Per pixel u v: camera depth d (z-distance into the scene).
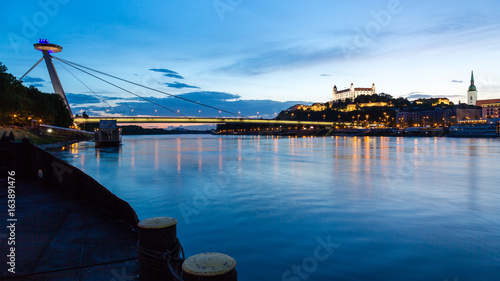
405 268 8.12
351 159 45.91
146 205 16.02
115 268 4.60
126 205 6.48
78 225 6.29
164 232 4.48
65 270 4.42
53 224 6.30
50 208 7.39
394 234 10.94
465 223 12.33
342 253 9.15
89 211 7.22
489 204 15.84
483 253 9.06
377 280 7.46
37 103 91.44
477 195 18.36
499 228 11.63
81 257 4.85
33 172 10.69
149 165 37.88
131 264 4.77
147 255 4.34
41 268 4.43
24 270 4.34
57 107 116.50
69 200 8.14
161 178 26.47
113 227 6.26
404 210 14.60
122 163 40.41
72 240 5.50
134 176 27.80
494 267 8.13
